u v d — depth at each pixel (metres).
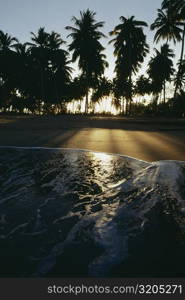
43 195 3.53
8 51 46.56
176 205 3.10
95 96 59.16
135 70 42.66
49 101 52.44
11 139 9.21
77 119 23.17
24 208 3.09
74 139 9.36
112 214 2.92
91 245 2.27
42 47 45.16
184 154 6.39
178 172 4.53
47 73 49.59
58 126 15.70
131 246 2.25
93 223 2.70
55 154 6.38
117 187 3.83
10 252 2.18
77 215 2.90
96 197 3.44
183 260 2.04
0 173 4.65
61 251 2.19
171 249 2.19
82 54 39.31
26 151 6.84
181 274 1.91
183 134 11.52
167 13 34.34
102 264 2.02
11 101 52.34
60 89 52.97
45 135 10.61
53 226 2.64
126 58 40.75
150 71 48.47
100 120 21.95
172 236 2.40
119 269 1.96
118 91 51.69
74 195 3.53
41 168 4.95
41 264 2.03
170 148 7.34
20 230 2.55
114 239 2.37
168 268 1.96
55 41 46.53
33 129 13.55
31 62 48.00
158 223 2.66
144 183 3.96
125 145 7.95
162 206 3.08
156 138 9.83
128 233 2.48
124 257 2.09
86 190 3.71
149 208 3.04
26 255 2.13
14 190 3.75
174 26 34.50
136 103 51.62
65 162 5.48
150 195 3.46
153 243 2.28
